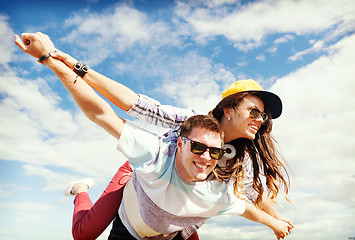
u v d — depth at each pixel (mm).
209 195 1793
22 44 1492
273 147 2201
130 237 2020
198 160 1605
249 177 2291
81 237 2098
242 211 2082
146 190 1710
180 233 2152
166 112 1916
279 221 2471
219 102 2053
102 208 2076
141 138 1647
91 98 1526
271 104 2096
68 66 1600
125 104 1769
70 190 2451
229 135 2002
